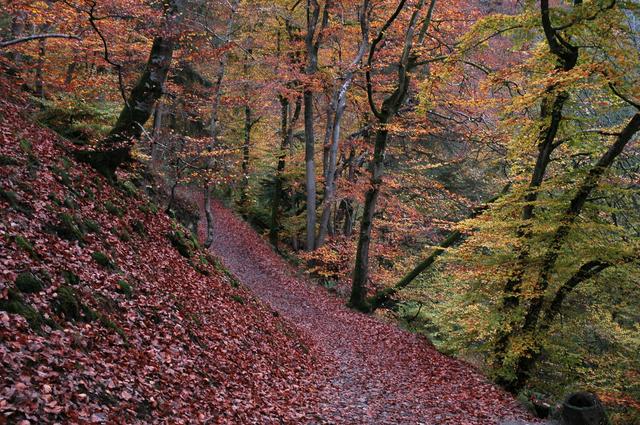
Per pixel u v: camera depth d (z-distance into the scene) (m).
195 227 19.05
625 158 15.03
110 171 11.44
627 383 15.69
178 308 8.87
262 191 32.72
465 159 25.11
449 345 16.59
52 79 14.52
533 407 11.48
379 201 23.81
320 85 22.31
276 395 8.55
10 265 5.99
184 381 6.83
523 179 17.77
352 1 20.98
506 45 18.94
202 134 29.36
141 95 11.38
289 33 24.31
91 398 5.05
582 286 14.57
